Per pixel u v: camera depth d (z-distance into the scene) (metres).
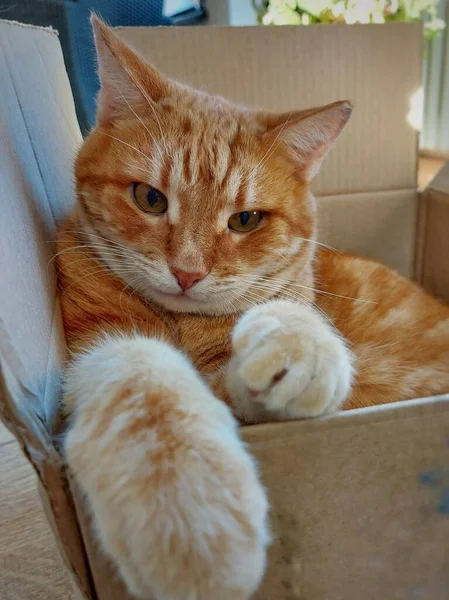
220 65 0.29
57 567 0.25
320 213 0.31
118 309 0.19
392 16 0.40
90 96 0.40
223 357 0.21
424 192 0.32
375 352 0.23
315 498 0.14
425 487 0.14
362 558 0.15
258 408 0.15
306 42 0.29
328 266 0.27
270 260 0.21
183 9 0.60
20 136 0.19
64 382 0.16
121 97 0.20
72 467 0.12
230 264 0.20
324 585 0.15
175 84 0.22
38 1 0.38
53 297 0.18
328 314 0.25
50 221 0.21
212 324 0.21
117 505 0.11
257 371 0.14
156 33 0.28
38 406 0.12
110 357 0.15
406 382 0.22
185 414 0.13
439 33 0.47
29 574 0.24
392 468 0.14
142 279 0.19
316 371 0.14
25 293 0.14
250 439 0.13
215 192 0.19
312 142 0.21
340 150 0.31
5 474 0.31
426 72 0.51
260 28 0.29
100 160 0.20
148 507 0.11
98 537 0.12
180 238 0.19
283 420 0.14
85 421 0.13
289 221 0.21
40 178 0.21
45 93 0.25
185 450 0.12
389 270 0.29
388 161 0.32
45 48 0.27
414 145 0.32
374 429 0.14
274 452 0.13
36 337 0.14
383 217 0.32
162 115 0.19
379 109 0.31
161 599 0.11
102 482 0.12
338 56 0.30
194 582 0.11
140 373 0.14
